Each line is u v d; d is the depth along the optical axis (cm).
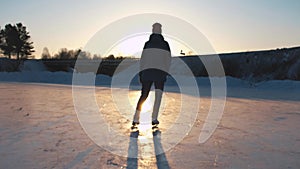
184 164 223
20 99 669
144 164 221
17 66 2941
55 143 273
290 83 1730
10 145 263
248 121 429
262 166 222
